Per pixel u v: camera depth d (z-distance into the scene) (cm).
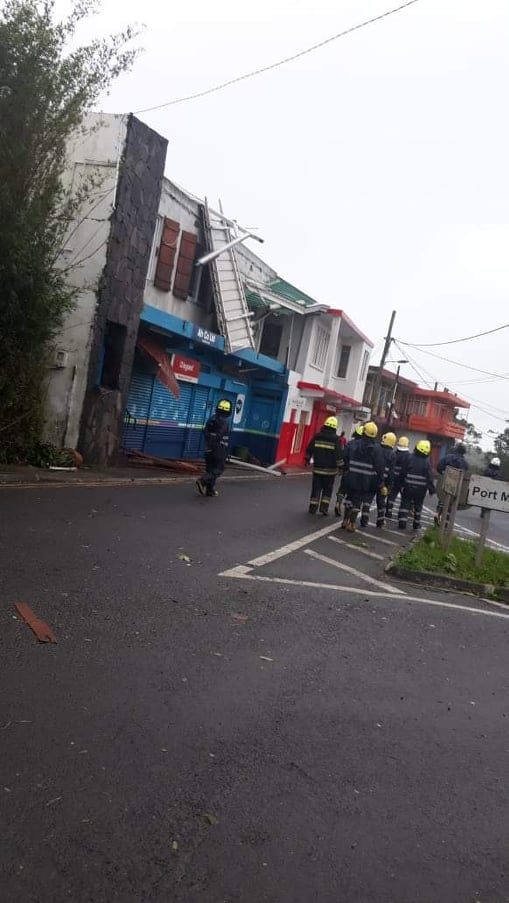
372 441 1215
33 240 1169
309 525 1204
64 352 1438
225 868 277
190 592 638
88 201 1422
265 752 371
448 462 1531
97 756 340
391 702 464
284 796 333
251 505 1342
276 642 542
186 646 500
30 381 1309
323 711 433
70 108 1176
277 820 314
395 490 1488
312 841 303
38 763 326
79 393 1440
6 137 1119
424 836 320
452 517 1068
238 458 2402
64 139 1221
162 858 276
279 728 401
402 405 5262
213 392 2238
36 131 1147
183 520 1023
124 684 422
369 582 829
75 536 786
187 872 271
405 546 1129
